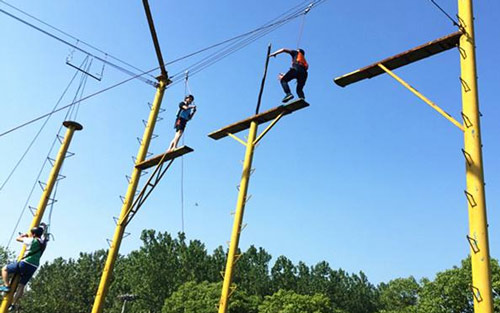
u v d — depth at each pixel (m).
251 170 10.09
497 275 31.66
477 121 6.57
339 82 9.07
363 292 64.62
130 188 13.49
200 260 56.25
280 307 45.75
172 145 13.32
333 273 66.31
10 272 10.40
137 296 51.41
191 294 48.19
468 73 6.93
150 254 54.53
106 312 60.47
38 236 11.00
